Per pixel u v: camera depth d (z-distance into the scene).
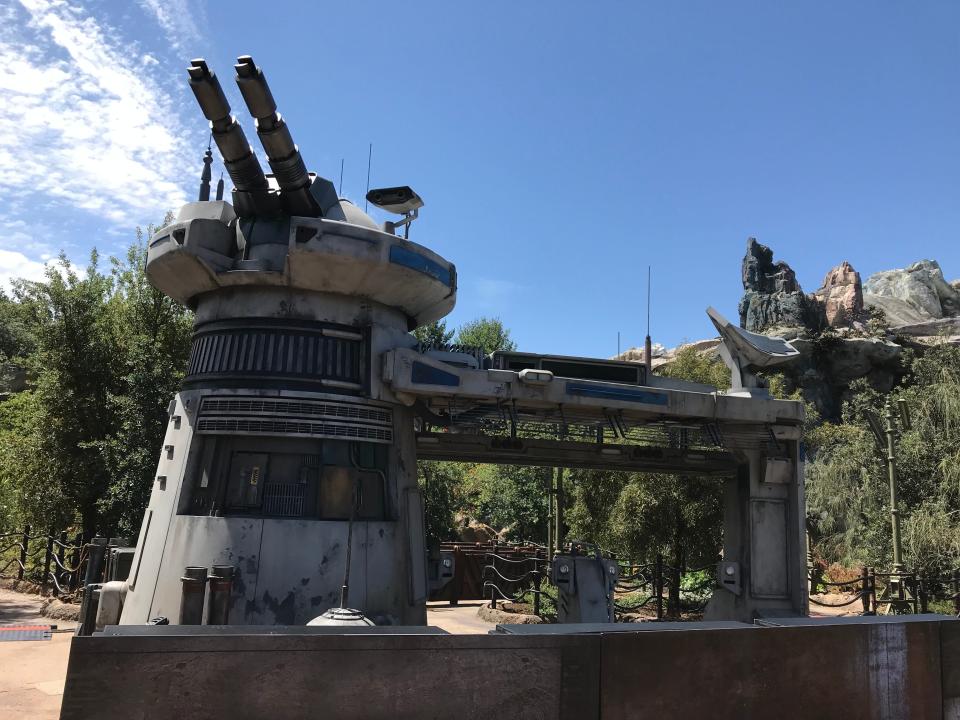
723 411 10.82
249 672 4.03
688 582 17.11
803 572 11.44
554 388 9.86
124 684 3.82
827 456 25.80
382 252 8.72
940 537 17.33
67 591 13.94
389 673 4.29
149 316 17.61
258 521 8.06
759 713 5.13
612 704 4.74
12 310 36.38
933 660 5.86
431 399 10.00
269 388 8.59
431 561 10.12
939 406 21.47
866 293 100.56
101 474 16.23
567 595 10.76
